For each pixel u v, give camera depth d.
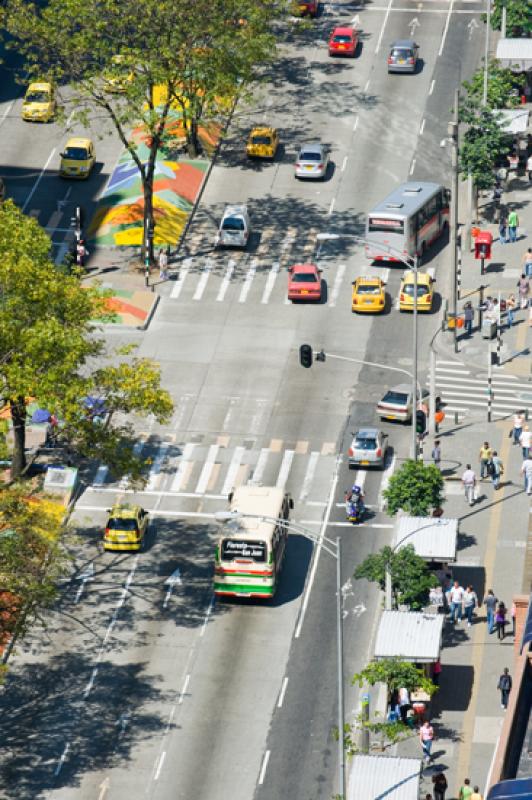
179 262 164.75
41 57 179.38
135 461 121.94
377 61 197.00
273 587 119.31
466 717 109.94
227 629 118.62
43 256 125.56
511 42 184.00
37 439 138.75
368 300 155.88
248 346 152.62
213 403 144.88
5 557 108.31
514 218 166.75
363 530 129.00
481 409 143.75
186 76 160.25
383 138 184.00
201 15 157.50
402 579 115.38
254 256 165.62
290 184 177.00
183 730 109.56
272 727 109.81
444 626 118.38
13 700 112.25
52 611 120.00
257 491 124.00
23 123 186.88
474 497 131.50
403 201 163.62
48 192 175.62
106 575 124.00
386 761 95.94
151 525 129.88
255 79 177.12
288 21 195.75
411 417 141.00
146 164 177.88
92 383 118.50
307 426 141.62
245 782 105.19
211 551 127.00
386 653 107.62
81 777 105.62
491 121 167.75
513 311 157.25
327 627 118.75
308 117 187.75
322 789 104.50
